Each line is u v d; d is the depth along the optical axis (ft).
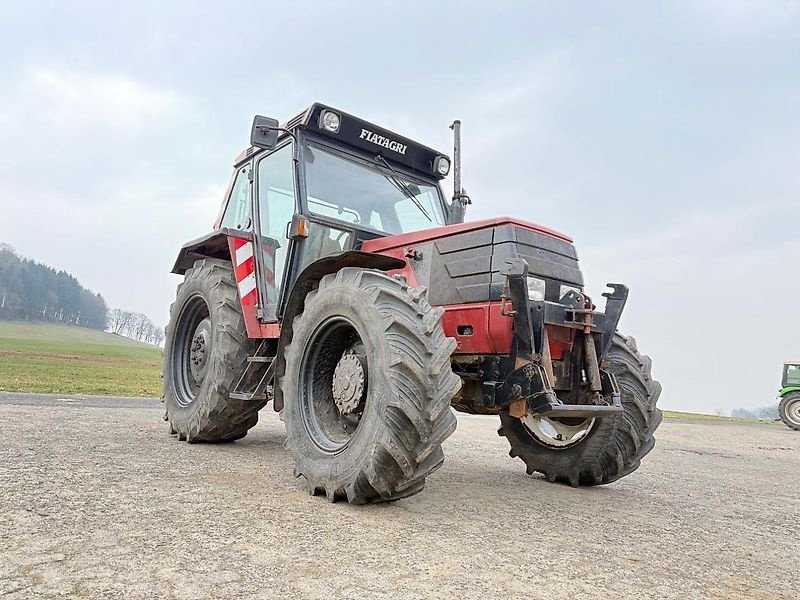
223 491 8.98
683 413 87.40
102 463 10.68
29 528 6.44
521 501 10.21
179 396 16.03
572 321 10.46
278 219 14.07
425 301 8.96
